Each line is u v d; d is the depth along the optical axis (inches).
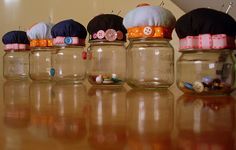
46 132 5.5
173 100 10.3
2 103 9.8
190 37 10.8
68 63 17.2
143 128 5.8
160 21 11.8
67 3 25.0
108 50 16.0
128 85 15.1
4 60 21.7
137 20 11.9
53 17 25.1
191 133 5.4
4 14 25.3
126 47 15.3
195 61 11.7
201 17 10.4
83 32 15.2
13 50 20.0
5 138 5.0
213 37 10.5
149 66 14.0
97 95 11.8
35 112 7.9
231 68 11.6
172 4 21.2
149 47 13.8
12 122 6.5
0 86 16.3
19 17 25.4
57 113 7.7
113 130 5.7
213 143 4.7
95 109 8.3
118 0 24.1
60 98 10.9
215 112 7.9
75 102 9.8
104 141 4.8
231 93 12.0
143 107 8.7
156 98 10.8
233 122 6.5
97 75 15.3
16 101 10.2
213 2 15.0
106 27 14.0
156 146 4.6
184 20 10.8
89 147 4.5
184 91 11.8
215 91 11.2
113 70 16.1
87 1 24.7
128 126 6.1
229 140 4.9
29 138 5.0
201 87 11.1
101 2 24.4
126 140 4.9
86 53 16.8
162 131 5.6
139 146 4.5
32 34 17.3
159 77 13.8
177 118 7.0
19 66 21.4
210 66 11.5
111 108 8.5
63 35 15.0
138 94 12.0
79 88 14.5
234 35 10.9
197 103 9.6
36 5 25.3
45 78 19.2
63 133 5.4
